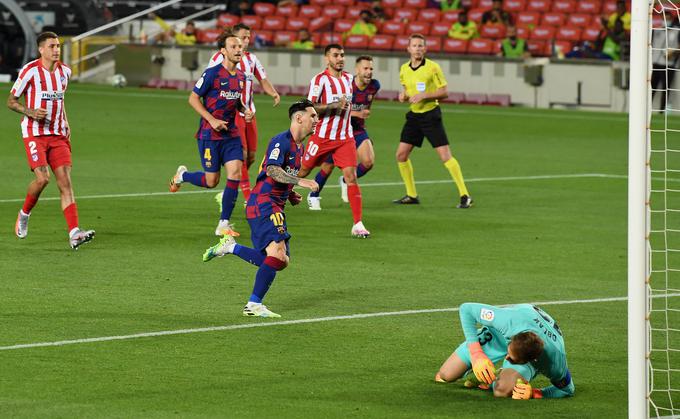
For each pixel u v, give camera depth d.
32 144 35.41
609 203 47.44
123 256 34.69
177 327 26.61
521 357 21.05
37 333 25.81
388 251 36.53
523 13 99.62
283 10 105.81
